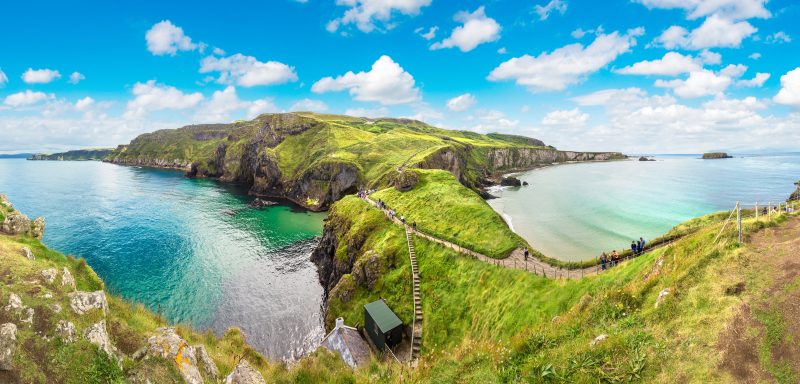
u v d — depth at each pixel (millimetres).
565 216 99562
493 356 18562
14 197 141000
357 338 38844
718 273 17531
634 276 25359
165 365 14875
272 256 77688
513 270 39062
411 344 37969
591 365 14867
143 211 116688
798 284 14391
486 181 181625
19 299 14664
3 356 12297
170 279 63750
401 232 58688
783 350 12070
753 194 123562
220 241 85812
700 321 14875
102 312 16719
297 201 141250
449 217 61375
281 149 184625
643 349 14648
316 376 19172
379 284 50094
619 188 151625
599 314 20172
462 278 43125
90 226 96250
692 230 36844
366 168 143125
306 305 57438
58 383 12797
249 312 54406
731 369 12180
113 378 13695
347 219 73938
